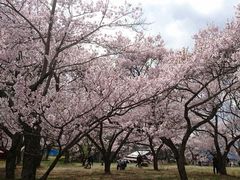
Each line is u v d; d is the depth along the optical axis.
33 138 12.63
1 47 12.97
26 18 12.47
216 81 23.20
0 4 12.77
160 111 21.59
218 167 29.22
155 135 21.48
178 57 20.75
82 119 11.91
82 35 13.34
